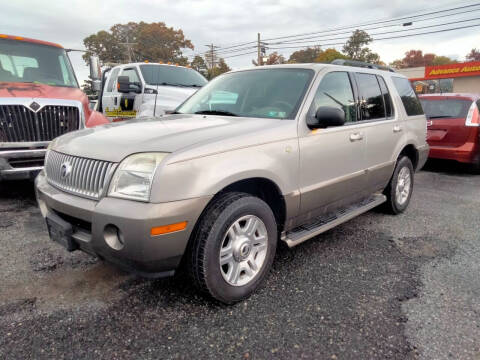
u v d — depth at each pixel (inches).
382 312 100.1
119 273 120.7
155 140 97.3
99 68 294.7
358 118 152.2
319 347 85.7
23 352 82.9
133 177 89.7
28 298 105.3
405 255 138.7
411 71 1692.9
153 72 322.7
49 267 124.2
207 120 123.1
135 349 84.6
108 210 88.7
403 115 183.8
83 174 99.4
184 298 106.4
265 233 109.8
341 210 153.3
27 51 251.0
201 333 90.5
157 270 92.5
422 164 205.8
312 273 122.8
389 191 181.0
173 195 88.1
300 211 123.6
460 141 288.7
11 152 184.5
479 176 297.0
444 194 235.5
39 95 206.8
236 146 101.7
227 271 104.2
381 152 163.6
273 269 125.7
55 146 119.6
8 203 196.7
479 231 165.9
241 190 112.7
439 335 90.6
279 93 132.6
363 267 127.9
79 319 95.7
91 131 118.6
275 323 94.9
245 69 157.5
